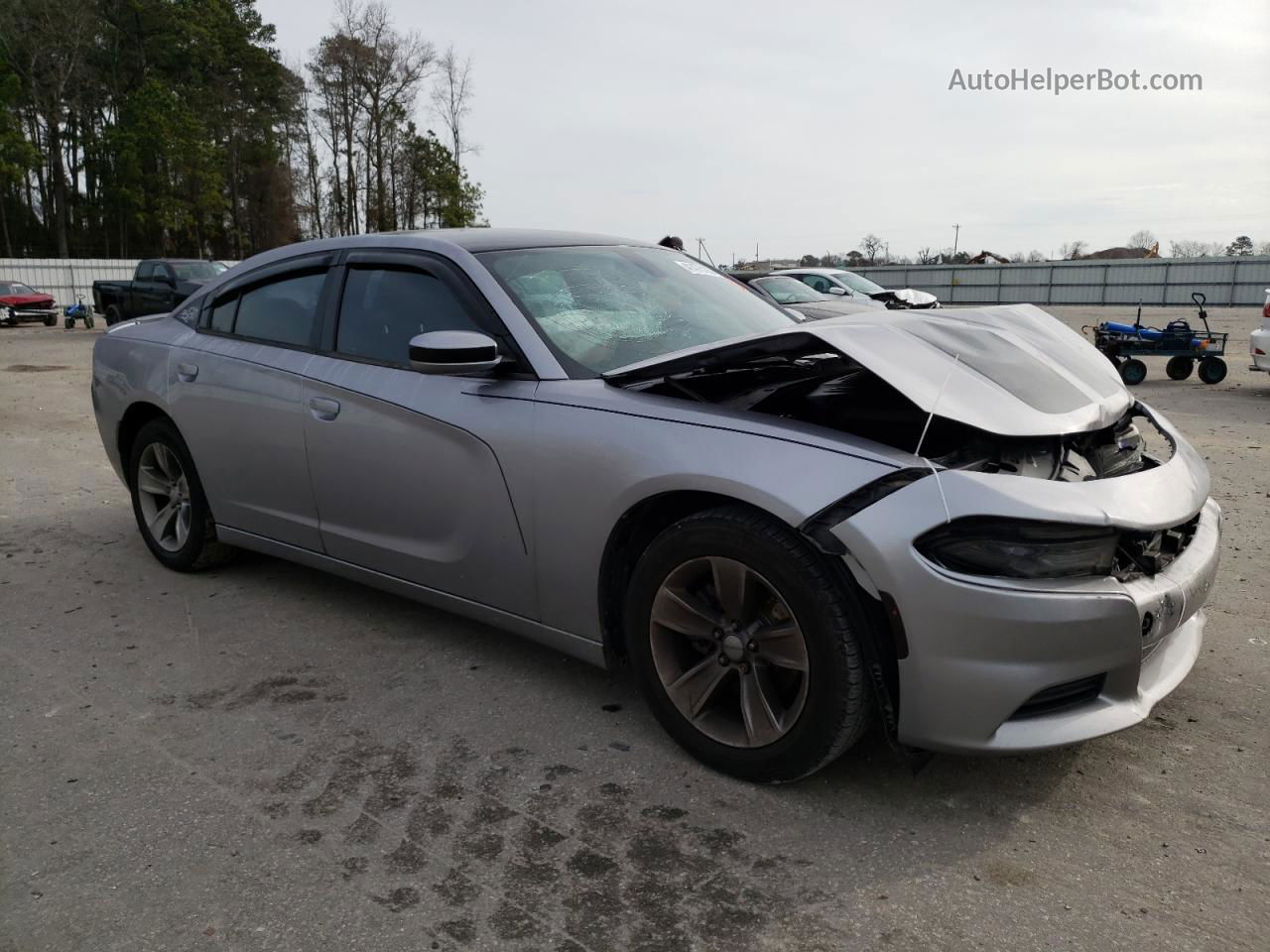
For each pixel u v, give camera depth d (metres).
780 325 3.58
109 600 4.12
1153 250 51.97
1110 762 2.69
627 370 2.74
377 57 55.09
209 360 3.99
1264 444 7.78
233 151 69.38
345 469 3.43
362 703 3.11
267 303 3.91
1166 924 2.01
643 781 2.61
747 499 2.37
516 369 2.98
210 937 2.00
